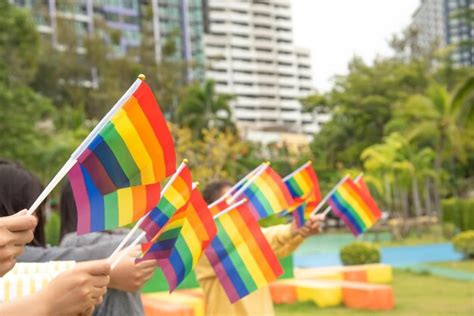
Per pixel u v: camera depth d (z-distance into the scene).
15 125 25.44
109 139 1.79
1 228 1.47
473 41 30.42
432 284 11.91
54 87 49.97
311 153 44.66
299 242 4.09
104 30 53.72
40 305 1.49
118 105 1.80
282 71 110.50
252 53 107.81
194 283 9.88
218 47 105.06
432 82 38.88
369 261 13.55
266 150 45.16
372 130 39.81
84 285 1.53
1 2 27.83
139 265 2.38
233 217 3.20
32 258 2.52
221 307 3.72
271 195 3.62
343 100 39.31
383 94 39.25
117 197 1.82
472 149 33.56
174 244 2.32
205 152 22.95
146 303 8.20
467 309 9.16
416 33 54.59
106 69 50.31
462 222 25.67
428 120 26.81
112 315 2.49
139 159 1.84
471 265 15.28
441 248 21.53
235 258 3.18
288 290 10.08
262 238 3.21
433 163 35.09
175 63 55.53
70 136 29.52
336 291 9.74
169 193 2.24
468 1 97.75
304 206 4.06
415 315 8.82
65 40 51.31
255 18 109.25
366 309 9.34
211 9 105.94
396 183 28.09
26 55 29.09
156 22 86.69
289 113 110.50
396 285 11.92
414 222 28.22
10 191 2.45
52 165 26.89
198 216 2.61
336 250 23.75
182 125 38.38
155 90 51.53
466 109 19.03
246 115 105.38
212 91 38.66
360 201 4.89
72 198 2.85
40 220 2.68
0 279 1.98
